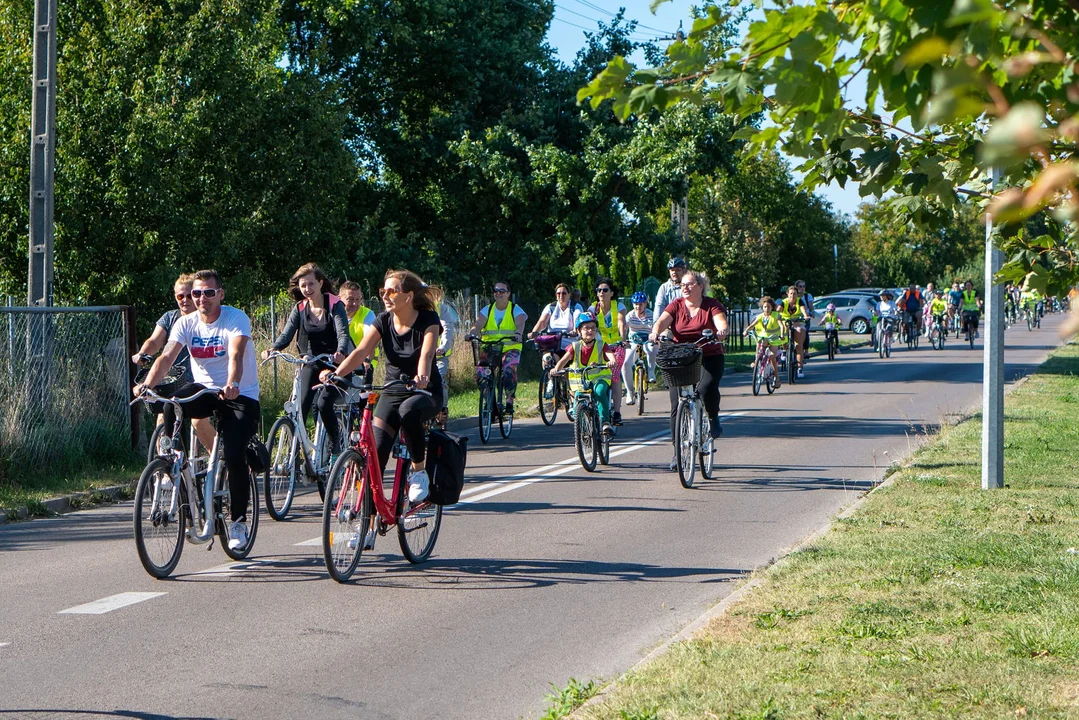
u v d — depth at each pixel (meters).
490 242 33.25
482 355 18.19
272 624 7.29
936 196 4.41
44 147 15.66
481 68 32.44
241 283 20.20
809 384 28.03
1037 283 4.77
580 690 5.57
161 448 8.78
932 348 44.16
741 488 12.62
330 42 29.86
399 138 32.09
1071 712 4.98
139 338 18.73
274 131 20.81
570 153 32.03
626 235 34.00
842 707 5.11
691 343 12.41
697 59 3.12
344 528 8.37
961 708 5.07
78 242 17.70
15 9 18.47
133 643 6.90
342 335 11.57
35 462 14.03
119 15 18.77
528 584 8.29
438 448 8.91
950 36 2.26
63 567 9.25
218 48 19.09
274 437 11.21
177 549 8.80
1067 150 2.75
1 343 14.00
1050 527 9.36
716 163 30.25
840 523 9.66
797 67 2.76
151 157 17.67
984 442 11.41
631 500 11.93
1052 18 2.56
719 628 6.59
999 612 6.74
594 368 14.41
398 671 6.29
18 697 5.91
